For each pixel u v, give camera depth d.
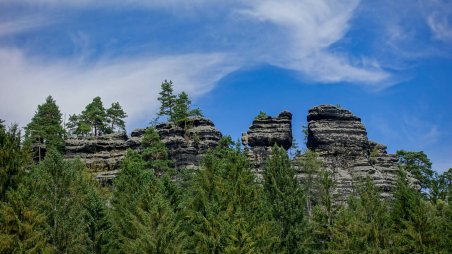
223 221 53.38
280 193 69.00
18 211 49.50
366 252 59.47
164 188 61.69
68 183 61.12
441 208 75.62
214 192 63.59
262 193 71.19
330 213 67.00
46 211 55.72
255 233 55.53
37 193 57.78
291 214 66.75
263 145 116.00
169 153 112.75
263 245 55.31
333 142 113.25
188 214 59.38
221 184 62.12
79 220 56.31
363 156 112.12
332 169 106.19
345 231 61.38
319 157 110.06
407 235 61.44
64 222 54.41
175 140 113.44
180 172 97.69
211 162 68.69
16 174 57.06
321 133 114.31
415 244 60.12
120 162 114.00
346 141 113.31
